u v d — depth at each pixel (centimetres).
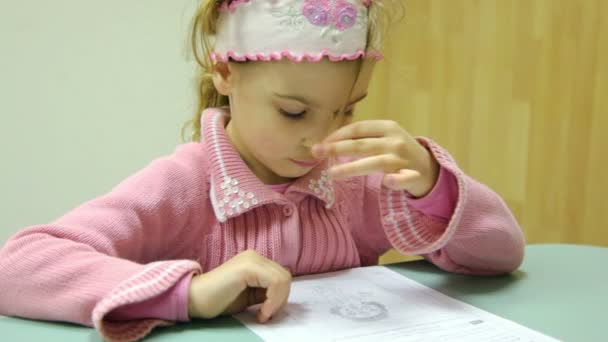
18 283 60
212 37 76
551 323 61
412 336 56
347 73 69
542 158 143
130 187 71
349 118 75
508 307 66
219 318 61
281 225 76
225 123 81
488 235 75
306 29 67
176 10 142
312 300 66
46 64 134
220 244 74
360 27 70
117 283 57
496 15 147
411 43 164
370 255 92
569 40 135
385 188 74
